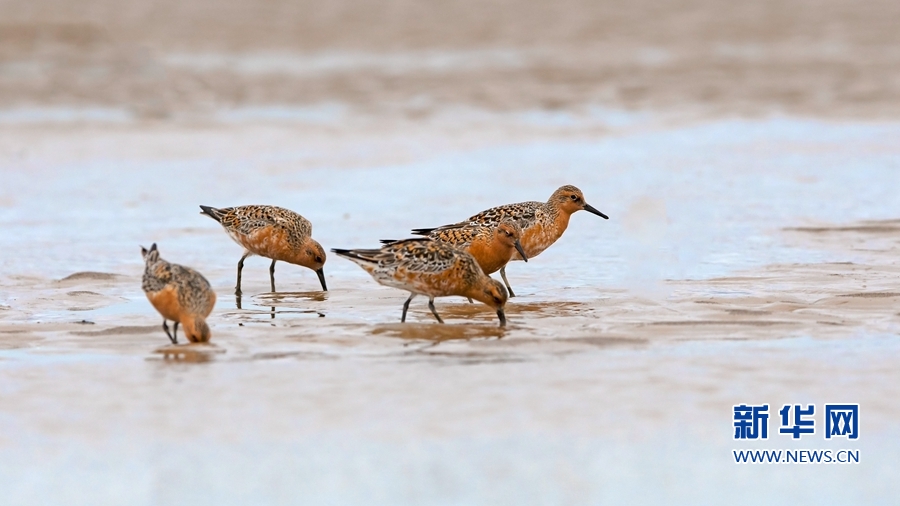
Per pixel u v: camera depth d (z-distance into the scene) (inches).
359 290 602.2
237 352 458.0
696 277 599.2
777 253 652.7
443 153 1047.6
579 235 733.9
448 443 357.7
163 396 400.2
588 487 328.5
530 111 1282.0
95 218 792.3
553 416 377.4
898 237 686.5
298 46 1828.2
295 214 614.9
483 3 2224.4
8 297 573.0
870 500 326.0
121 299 569.3
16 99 1381.6
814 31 1888.5
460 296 563.8
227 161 1017.5
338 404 390.6
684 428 368.8
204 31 1946.4
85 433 367.6
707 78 1477.6
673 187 877.8
